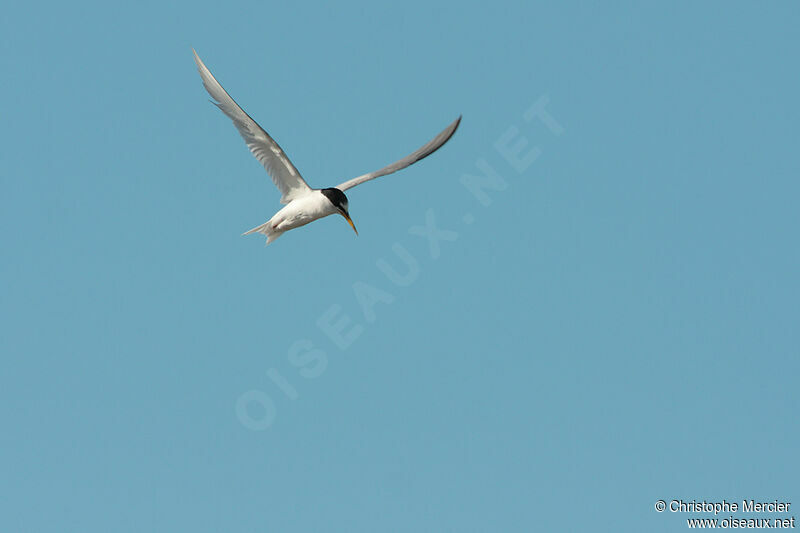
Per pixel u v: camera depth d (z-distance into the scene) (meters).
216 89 13.45
